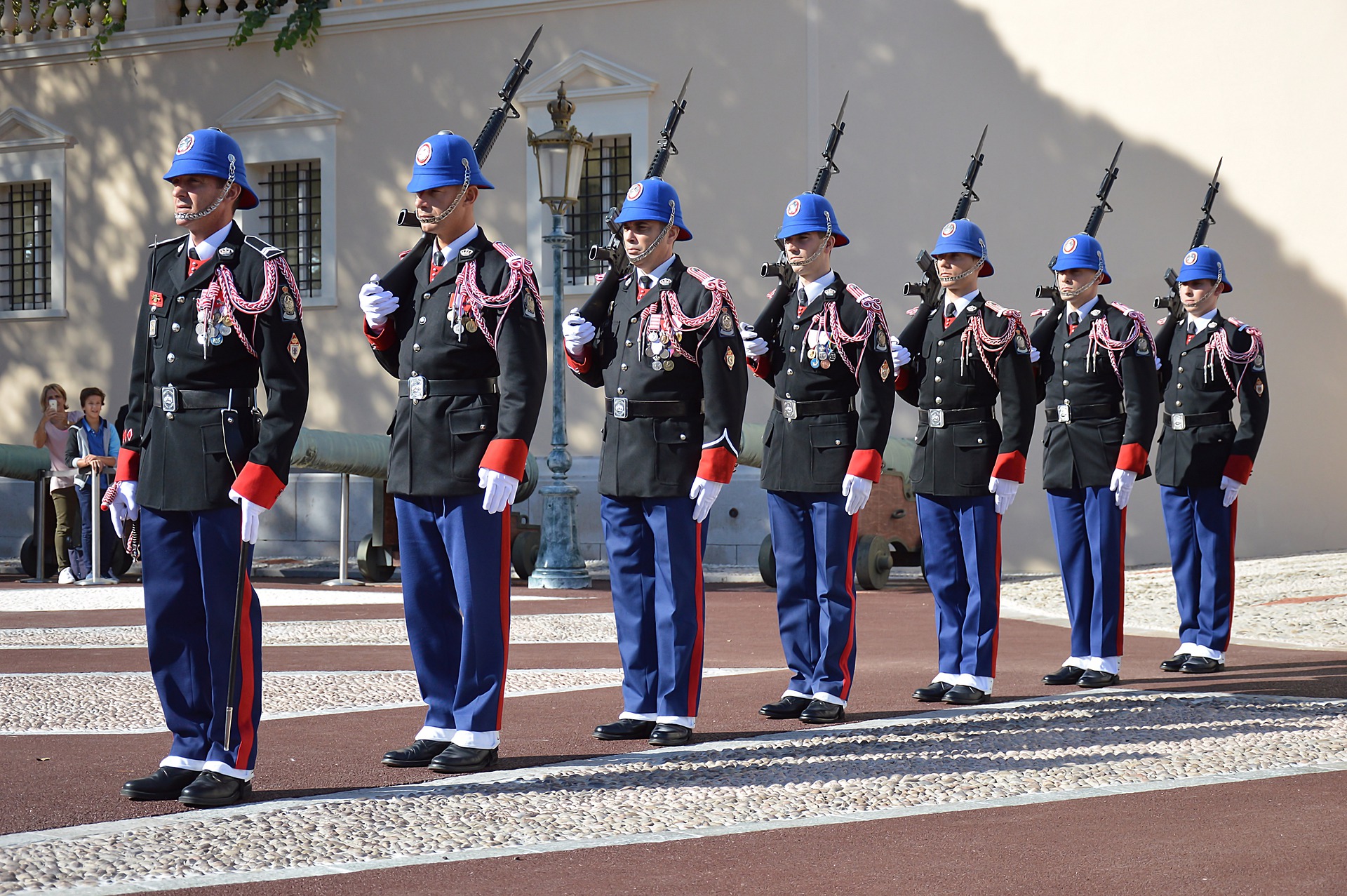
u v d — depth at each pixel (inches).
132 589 668.7
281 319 226.8
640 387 285.9
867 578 659.4
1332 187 776.3
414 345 251.6
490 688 251.4
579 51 880.9
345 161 930.7
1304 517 780.6
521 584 713.0
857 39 839.1
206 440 226.2
